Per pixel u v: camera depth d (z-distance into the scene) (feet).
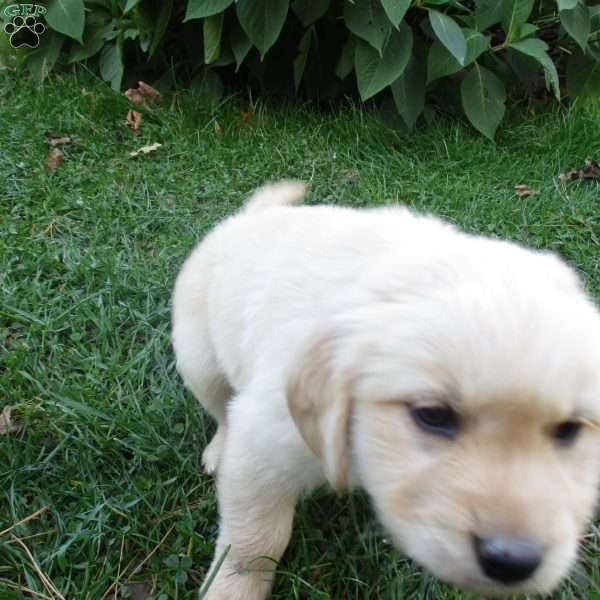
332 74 3.31
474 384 0.88
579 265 2.36
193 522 1.51
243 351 1.35
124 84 3.41
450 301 0.94
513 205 2.63
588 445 0.99
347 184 2.77
